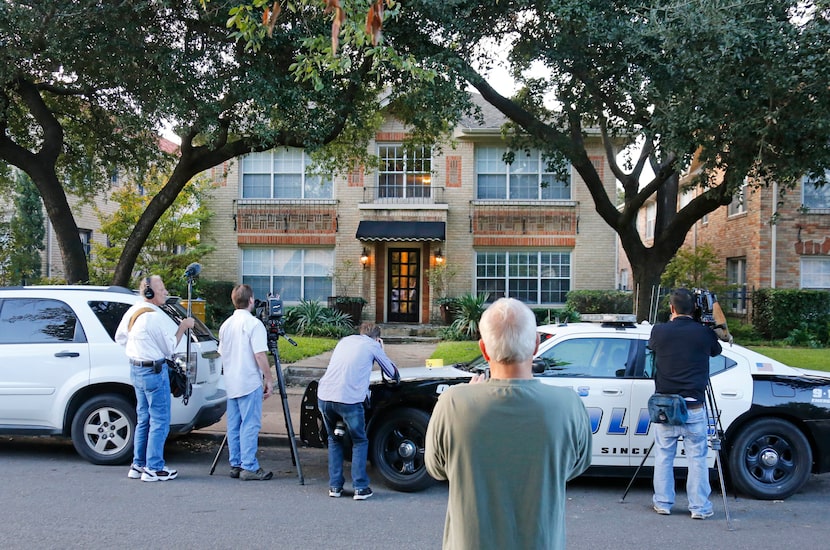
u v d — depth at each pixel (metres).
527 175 20.86
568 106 11.71
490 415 2.52
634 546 5.13
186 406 7.29
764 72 9.05
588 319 7.16
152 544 4.94
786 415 6.51
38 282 18.02
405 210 20.09
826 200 19.20
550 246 20.61
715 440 5.84
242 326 6.80
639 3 9.97
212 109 10.38
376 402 6.60
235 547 4.92
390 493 6.50
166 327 6.91
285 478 7.01
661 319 18.39
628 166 13.82
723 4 8.91
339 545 5.00
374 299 20.78
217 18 10.09
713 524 5.71
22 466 7.20
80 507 5.79
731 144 9.83
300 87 10.34
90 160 14.85
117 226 17.55
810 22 8.91
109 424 7.25
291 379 12.25
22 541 4.95
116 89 12.23
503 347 2.61
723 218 21.94
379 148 20.69
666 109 9.78
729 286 19.64
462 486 2.51
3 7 9.22
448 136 15.82
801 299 17.81
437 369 7.23
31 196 18.25
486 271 20.80
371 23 5.29
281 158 20.94
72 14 9.45
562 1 9.84
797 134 9.28
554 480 2.51
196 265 6.86
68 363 7.20
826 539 5.34
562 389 2.66
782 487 6.47
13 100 13.30
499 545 2.45
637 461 6.47
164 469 6.72
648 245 28.83
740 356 6.72
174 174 12.43
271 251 21.06
